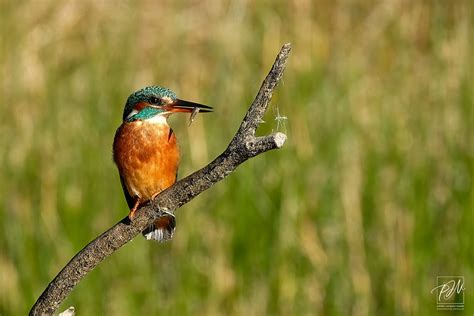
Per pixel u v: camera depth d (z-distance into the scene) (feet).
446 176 43.37
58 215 42.04
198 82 54.19
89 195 43.01
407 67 53.88
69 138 45.93
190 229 41.22
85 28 59.26
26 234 41.57
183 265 40.37
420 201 42.34
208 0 61.77
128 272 40.16
